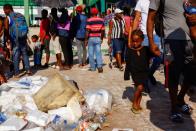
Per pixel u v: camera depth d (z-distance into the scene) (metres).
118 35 11.22
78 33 12.02
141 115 6.30
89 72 11.13
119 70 11.39
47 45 12.40
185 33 5.61
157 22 5.87
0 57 9.04
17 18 10.22
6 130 4.94
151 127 5.69
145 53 6.32
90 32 11.05
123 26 11.19
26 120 5.20
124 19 11.19
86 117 5.82
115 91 8.20
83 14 12.02
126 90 8.30
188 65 5.95
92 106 6.21
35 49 12.40
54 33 11.83
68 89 5.93
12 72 10.48
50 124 5.23
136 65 6.29
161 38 5.86
